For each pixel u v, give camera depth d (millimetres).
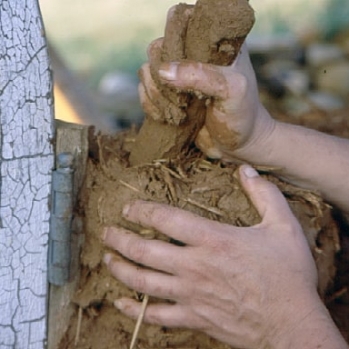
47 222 1761
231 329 1796
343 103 4211
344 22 4617
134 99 4059
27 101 1712
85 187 1850
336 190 2029
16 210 1736
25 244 1756
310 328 1740
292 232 1833
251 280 1760
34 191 1742
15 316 1774
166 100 1800
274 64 4410
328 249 2029
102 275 1854
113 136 2078
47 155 1742
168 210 1784
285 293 1767
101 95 4066
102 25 4504
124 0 4527
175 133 1867
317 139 2020
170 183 1860
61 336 1848
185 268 1768
